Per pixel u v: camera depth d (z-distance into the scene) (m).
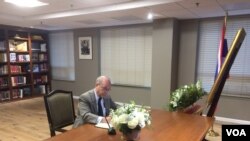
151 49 4.74
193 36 4.16
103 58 5.44
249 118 3.78
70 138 1.54
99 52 5.45
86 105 2.12
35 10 3.75
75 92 5.98
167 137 1.55
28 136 3.21
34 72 5.97
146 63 4.85
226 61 1.89
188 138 1.53
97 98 2.20
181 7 3.10
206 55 4.13
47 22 4.62
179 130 1.70
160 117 2.05
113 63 5.31
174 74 4.29
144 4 3.02
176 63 4.34
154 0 2.93
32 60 5.87
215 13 3.59
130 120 1.35
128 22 4.64
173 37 4.06
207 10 3.34
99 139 1.53
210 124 1.87
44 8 3.58
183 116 2.09
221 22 3.90
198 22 4.09
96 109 2.18
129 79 5.13
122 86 5.20
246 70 3.77
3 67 5.22
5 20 4.30
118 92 5.27
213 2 2.82
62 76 6.30
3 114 4.35
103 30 5.34
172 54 4.09
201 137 1.57
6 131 3.41
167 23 4.04
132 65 5.05
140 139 1.51
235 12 3.49
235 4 2.95
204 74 4.19
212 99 2.04
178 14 3.67
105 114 2.26
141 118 1.39
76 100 5.67
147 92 4.84
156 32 4.20
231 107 3.91
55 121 2.12
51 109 2.11
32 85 5.92
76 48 5.80
